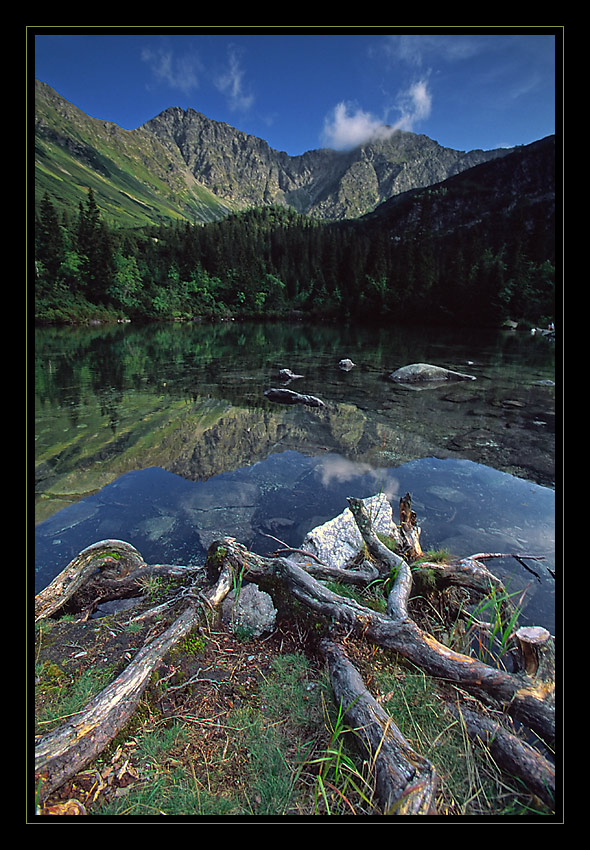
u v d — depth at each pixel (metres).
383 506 4.64
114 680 2.23
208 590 3.07
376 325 41.22
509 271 35.28
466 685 2.23
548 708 2.02
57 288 41.62
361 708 2.02
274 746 2.00
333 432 8.22
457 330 33.53
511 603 3.36
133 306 45.91
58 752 1.81
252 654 2.68
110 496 5.57
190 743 2.04
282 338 28.38
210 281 56.47
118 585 3.49
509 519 4.92
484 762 1.93
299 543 4.42
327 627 2.59
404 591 2.96
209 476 6.19
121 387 12.34
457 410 9.75
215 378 13.79
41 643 2.80
